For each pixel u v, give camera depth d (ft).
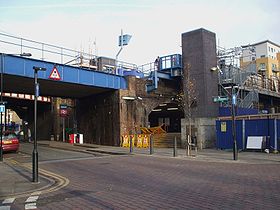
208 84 94.22
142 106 104.12
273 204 23.27
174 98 112.68
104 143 104.12
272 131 69.15
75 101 126.62
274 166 46.65
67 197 27.81
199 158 59.41
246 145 72.54
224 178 35.60
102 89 100.42
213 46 98.48
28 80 85.51
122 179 36.81
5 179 38.14
